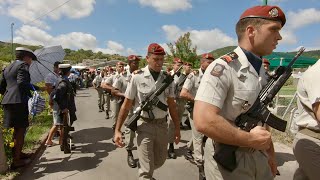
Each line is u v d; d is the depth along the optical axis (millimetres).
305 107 2613
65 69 5918
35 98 5961
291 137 6711
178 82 6332
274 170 2170
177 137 3811
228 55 1834
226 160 1840
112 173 4914
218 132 1699
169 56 26281
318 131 2615
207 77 1781
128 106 3549
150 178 3477
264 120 1850
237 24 1923
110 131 8281
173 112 3732
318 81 2365
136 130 3518
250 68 1826
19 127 4793
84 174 4840
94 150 6270
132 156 5277
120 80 6598
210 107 1722
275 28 1801
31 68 7383
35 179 4609
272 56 11625
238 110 1821
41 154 5922
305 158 2691
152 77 3543
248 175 1884
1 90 5004
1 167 4633
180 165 5277
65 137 5938
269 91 1897
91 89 30219
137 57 6293
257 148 1776
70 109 6035
